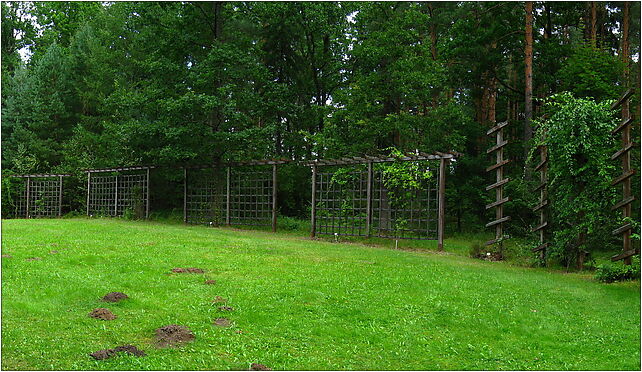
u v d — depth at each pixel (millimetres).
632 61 22766
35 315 6145
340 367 5039
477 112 26172
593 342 6137
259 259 10953
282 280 8688
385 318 6758
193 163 24062
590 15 22641
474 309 7355
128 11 25891
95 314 6242
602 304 7906
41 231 14914
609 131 10906
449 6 25453
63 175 28047
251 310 6805
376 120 22328
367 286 8500
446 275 9836
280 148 28031
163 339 5527
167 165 23938
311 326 6309
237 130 23844
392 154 16188
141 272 8812
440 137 20953
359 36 24828
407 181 16109
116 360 4867
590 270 11523
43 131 31516
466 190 21531
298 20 24438
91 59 30547
